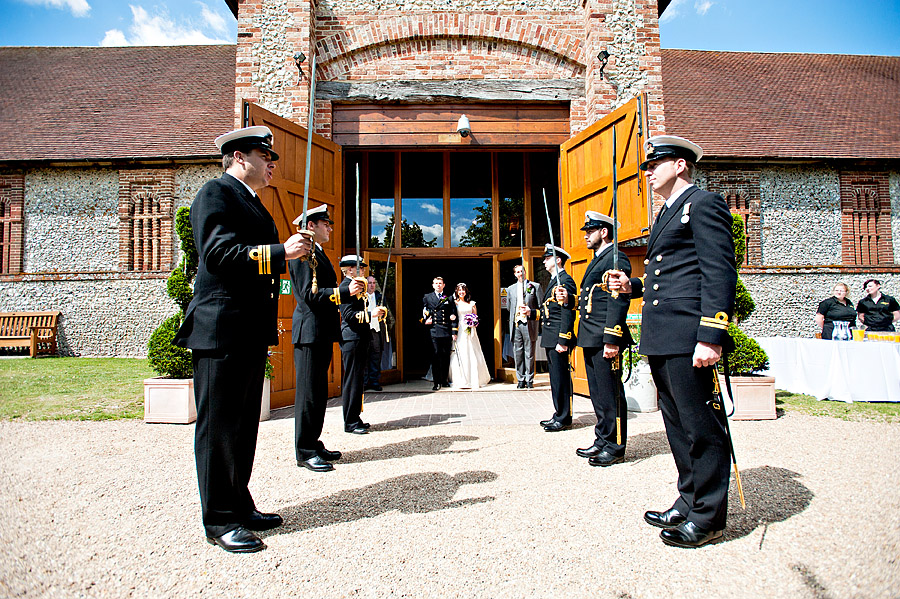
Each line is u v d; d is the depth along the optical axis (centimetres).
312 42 710
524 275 773
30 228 1287
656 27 717
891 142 1301
